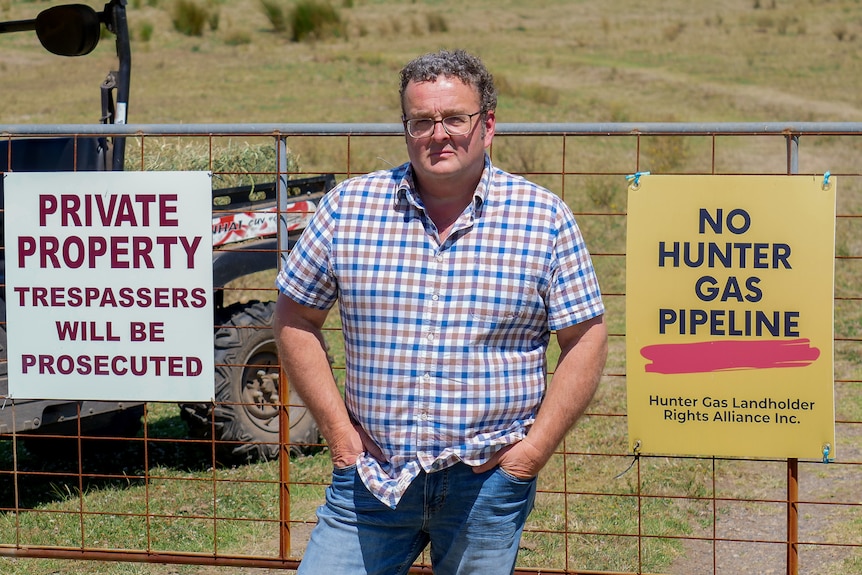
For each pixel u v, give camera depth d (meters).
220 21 42.03
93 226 4.20
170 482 6.17
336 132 4.07
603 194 14.77
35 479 6.31
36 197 4.21
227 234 6.12
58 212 4.21
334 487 3.30
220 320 6.33
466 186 3.14
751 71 31.11
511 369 3.16
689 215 3.85
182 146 7.93
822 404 3.85
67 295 4.24
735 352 3.87
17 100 24.22
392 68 30.80
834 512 5.68
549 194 3.18
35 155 5.99
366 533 3.25
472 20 44.12
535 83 27.30
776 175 3.80
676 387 3.91
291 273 3.27
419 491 3.19
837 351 8.87
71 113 22.27
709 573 4.95
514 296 3.11
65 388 4.29
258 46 36.06
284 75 29.09
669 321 3.90
